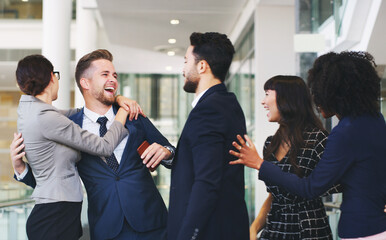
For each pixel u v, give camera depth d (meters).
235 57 10.61
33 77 2.18
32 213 2.18
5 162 15.52
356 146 1.77
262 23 7.76
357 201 1.77
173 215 1.83
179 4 8.19
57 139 2.13
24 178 2.26
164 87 14.02
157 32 9.90
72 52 9.49
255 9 7.77
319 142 2.13
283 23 7.77
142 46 10.88
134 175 2.32
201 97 1.89
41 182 2.18
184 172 1.82
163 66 12.66
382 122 1.85
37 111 2.14
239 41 9.76
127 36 10.20
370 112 1.83
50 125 2.12
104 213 2.27
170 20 9.11
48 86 2.24
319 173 1.80
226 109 1.83
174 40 10.39
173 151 2.35
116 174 2.30
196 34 1.96
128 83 13.86
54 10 7.62
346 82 1.82
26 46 10.37
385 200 1.78
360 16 4.20
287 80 2.26
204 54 1.93
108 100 2.38
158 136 2.46
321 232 2.11
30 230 2.16
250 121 8.66
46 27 7.62
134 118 2.41
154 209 2.34
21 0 10.42
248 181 8.78
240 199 1.87
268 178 1.88
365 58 1.89
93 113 2.41
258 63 7.75
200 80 1.94
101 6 8.52
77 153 2.23
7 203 3.92
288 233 2.13
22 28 10.38
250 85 8.61
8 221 4.12
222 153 1.77
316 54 4.87
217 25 9.49
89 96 2.40
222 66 1.94
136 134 2.35
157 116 14.00
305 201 2.11
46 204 2.15
